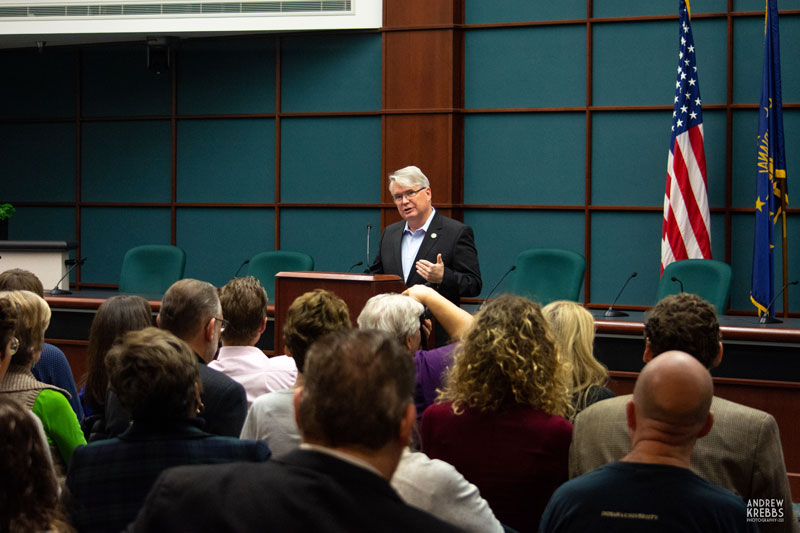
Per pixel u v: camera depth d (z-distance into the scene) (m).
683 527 1.32
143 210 7.57
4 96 7.82
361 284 3.46
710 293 5.12
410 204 4.41
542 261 5.55
